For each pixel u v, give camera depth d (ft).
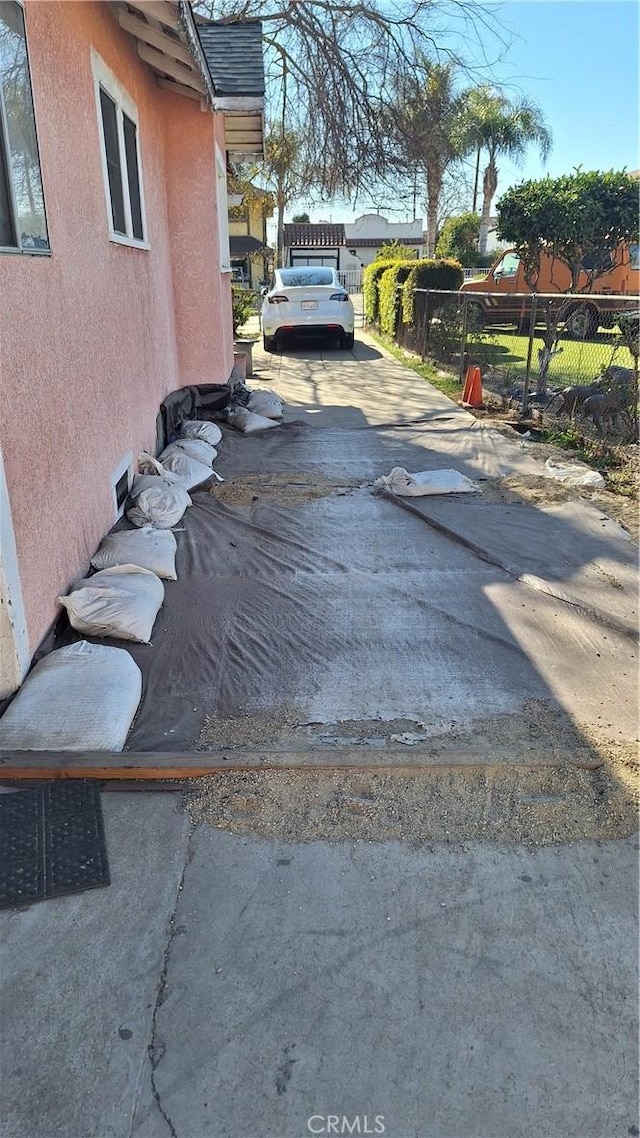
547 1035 6.15
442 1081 5.79
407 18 36.29
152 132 23.72
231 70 26.32
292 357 48.19
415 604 13.66
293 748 9.32
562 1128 5.49
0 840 8.02
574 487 20.45
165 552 14.78
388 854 7.97
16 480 10.11
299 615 13.16
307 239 153.48
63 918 7.18
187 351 29.14
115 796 8.72
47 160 11.88
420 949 6.89
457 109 39.34
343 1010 6.33
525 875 7.73
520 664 11.62
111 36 17.29
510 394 32.73
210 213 27.48
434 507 18.94
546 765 9.08
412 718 10.15
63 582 12.26
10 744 9.18
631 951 6.92
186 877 7.66
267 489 20.45
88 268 14.37
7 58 10.15
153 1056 5.94
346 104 36.63
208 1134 5.42
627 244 51.52
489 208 113.60
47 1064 5.88
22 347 10.48
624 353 35.96
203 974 6.63
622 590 14.14
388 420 29.78
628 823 8.39
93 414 14.49
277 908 7.31
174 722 10.00
